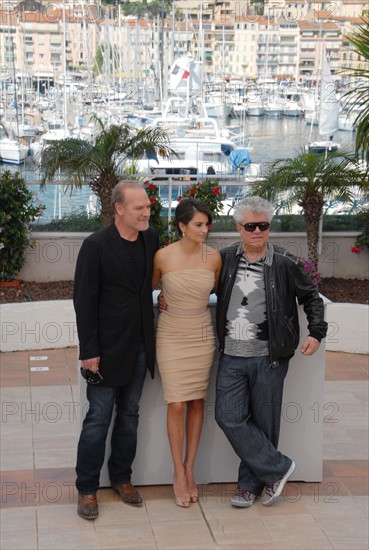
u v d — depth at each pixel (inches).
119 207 156.5
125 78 1418.6
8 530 160.2
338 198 327.0
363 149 313.6
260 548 154.2
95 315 158.6
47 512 168.1
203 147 874.1
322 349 175.8
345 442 212.1
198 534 159.2
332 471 191.8
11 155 827.4
